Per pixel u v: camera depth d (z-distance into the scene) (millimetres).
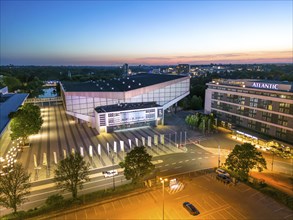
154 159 81938
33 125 92938
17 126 89562
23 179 51844
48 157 83438
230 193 59031
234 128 112000
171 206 53688
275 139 93438
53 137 105938
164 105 138625
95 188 62969
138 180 57906
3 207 55031
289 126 89438
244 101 110938
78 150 89938
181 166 76250
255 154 62812
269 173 72438
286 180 67750
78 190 61688
